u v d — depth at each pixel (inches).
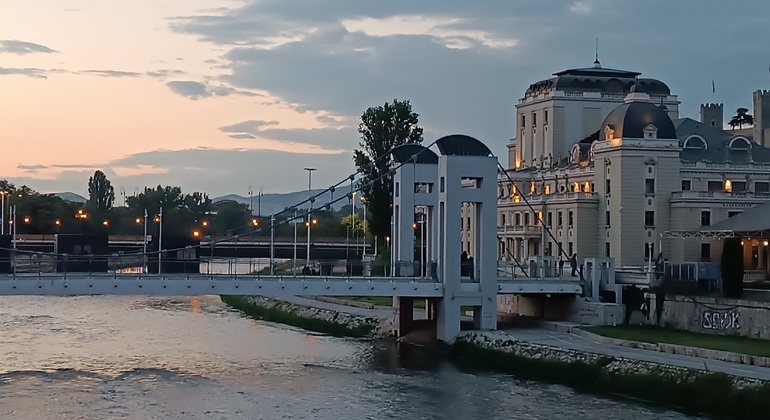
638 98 6811.0
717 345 3878.0
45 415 3238.2
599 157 6884.8
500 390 3649.1
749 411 3137.3
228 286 4315.9
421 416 3238.2
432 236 5211.6
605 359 3769.7
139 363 4202.8
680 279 4766.2
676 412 3262.8
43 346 4675.2
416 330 5007.4
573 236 6953.7
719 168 6875.0
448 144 4717.0
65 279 4094.5
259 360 4323.3
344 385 3750.0
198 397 3521.2
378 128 6988.2
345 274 5452.8
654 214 6624.0
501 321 5177.2
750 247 6018.7
